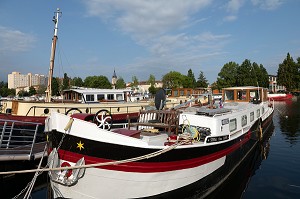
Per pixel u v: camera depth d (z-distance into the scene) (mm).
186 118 9047
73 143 6391
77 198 6559
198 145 7262
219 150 8305
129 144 6246
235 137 9508
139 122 8734
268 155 12984
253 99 17094
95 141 6254
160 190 6895
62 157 6535
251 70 73562
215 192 8641
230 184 9523
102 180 6367
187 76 84250
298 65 76062
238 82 74500
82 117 7031
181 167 7031
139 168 6426
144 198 6754
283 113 29734
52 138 6594
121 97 20109
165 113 8391
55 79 68562
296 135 17609
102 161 6289
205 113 9320
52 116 6602
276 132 18781
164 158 6641
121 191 6523
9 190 9469
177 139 7180
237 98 17297
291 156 12742
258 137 14227
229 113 10195
